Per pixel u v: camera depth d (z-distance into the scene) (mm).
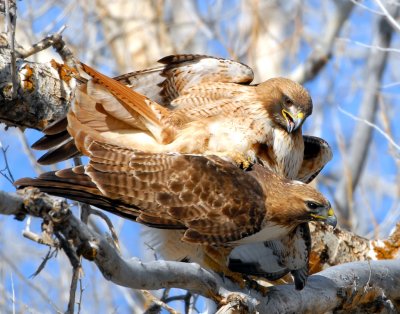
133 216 11203
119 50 20062
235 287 11422
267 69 20219
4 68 12664
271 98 12961
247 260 11617
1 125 16391
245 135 12555
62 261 14836
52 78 12977
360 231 17844
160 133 12062
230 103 12805
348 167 16922
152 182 11188
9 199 8461
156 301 10719
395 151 15250
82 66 11680
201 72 13359
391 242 13898
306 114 13102
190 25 20641
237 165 11812
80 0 17828
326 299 11531
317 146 13883
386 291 12164
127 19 19469
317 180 18359
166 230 11680
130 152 11297
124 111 11914
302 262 11594
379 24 18656
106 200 11078
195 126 12258
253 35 17812
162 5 19703
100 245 8828
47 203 8633
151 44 20172
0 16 14047
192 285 9969
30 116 12961
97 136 11750
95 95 11797
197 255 11680
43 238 8734
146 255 14031
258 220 11312
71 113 11797
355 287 11766
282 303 11188
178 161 11312
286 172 13109
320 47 19031
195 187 11219
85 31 17922
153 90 13469
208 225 11195
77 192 10914
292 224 11531
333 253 13703
